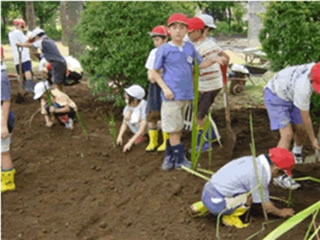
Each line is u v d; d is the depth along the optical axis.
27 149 5.37
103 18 6.41
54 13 31.03
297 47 5.39
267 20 5.61
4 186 4.27
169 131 4.47
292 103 3.99
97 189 4.31
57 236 3.47
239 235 3.25
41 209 3.93
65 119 6.09
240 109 7.14
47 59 6.82
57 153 5.24
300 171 4.42
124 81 6.71
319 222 3.38
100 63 6.67
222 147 5.27
